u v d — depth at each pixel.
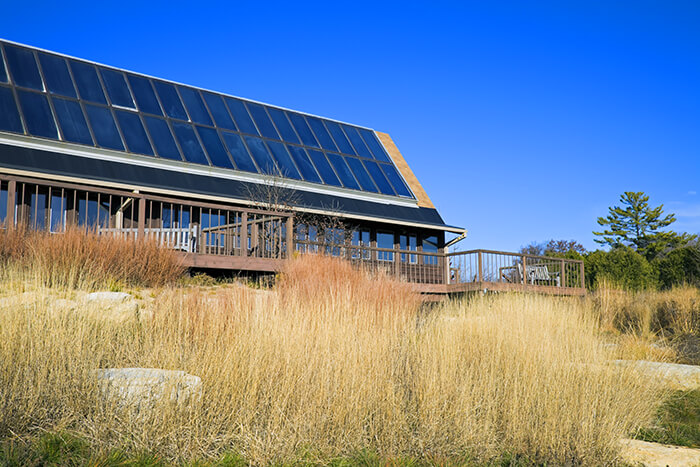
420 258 21.78
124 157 15.92
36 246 9.49
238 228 17.41
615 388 6.95
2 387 4.97
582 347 8.31
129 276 10.24
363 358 6.45
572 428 5.91
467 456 5.49
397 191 21.69
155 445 4.75
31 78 16.25
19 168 13.31
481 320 8.59
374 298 9.54
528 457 5.63
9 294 6.48
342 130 23.27
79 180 14.09
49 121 15.31
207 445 4.87
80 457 4.44
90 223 15.32
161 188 15.13
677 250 25.20
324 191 19.58
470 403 6.09
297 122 21.84
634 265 23.84
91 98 16.91
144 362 6.39
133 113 17.39
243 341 6.21
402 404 6.01
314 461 4.97
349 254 17.02
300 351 6.16
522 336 7.90
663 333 12.77
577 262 18.64
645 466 5.53
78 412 5.01
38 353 5.40
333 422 5.48
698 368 8.99
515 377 6.61
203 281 11.77
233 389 5.50
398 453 5.38
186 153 17.16
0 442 4.46
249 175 17.91
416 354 7.12
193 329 7.04
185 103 19.11
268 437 4.99
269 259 12.81
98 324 6.82
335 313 7.35
